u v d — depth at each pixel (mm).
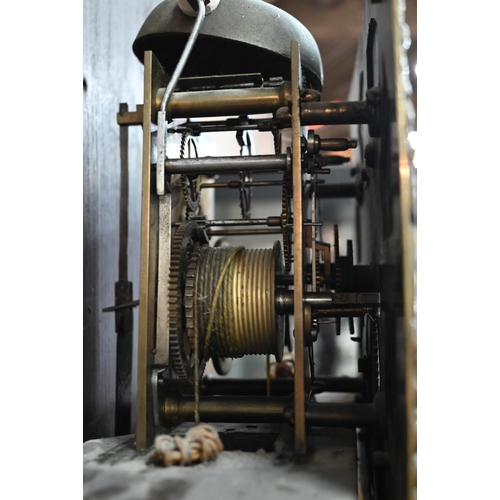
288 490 185
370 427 230
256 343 262
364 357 359
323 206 528
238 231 383
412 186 174
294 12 621
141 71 507
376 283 302
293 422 229
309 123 258
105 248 416
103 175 412
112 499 181
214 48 291
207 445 212
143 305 232
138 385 229
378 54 266
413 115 181
